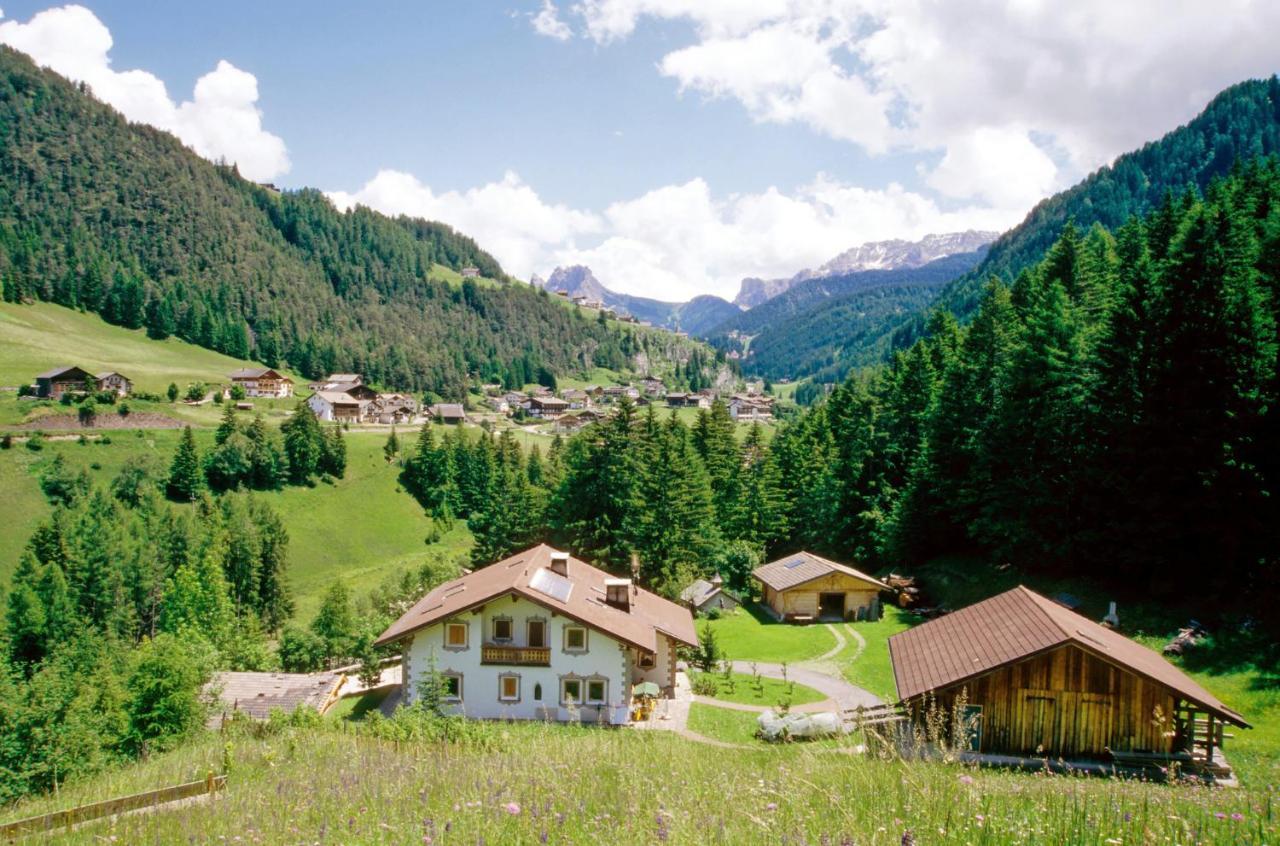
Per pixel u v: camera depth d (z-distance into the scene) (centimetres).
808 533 7762
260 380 19050
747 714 3762
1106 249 7806
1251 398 3834
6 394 13950
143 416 13875
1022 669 2419
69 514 10394
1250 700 3041
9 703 2656
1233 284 4116
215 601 7669
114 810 1141
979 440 5541
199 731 3088
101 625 8575
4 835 1041
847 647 5038
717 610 6088
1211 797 1166
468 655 3769
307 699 4231
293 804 1047
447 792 1055
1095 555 4450
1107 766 2291
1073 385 4822
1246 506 3753
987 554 5719
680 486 6650
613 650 3725
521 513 7500
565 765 1234
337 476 14088
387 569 11556
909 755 1543
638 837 788
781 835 748
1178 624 3788
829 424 9138
